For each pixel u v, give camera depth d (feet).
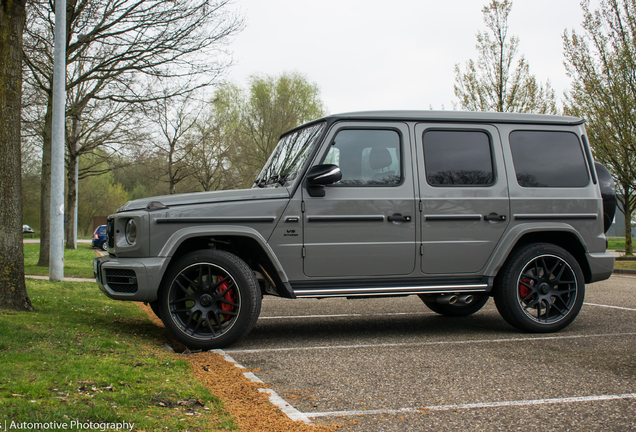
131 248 15.49
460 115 18.12
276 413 9.83
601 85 61.00
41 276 39.34
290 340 17.26
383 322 21.15
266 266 16.44
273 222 16.20
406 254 17.06
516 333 18.29
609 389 11.54
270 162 19.79
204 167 103.04
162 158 97.55
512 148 18.43
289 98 120.98
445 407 10.41
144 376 11.28
